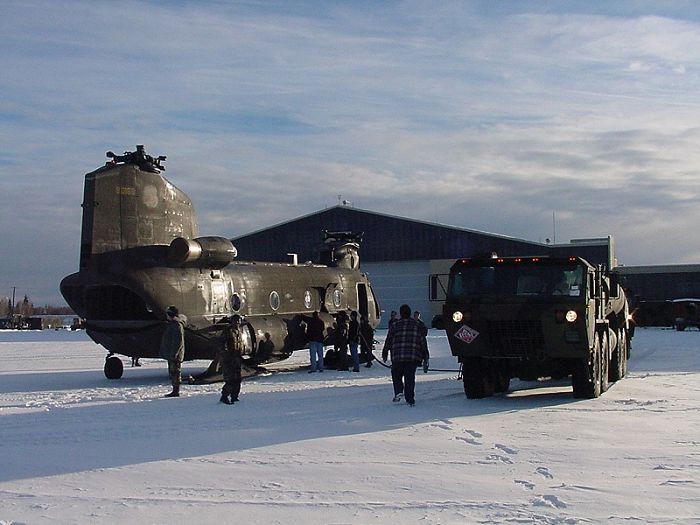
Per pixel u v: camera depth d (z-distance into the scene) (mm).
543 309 13773
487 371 15070
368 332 23391
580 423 11477
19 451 9430
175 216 19484
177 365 15047
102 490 7500
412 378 13523
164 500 7137
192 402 14094
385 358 14047
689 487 7539
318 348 20891
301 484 7715
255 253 56812
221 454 9211
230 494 7348
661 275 58406
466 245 53438
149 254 18469
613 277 16016
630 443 9852
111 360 19016
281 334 20844
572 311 13664
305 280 22797
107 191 18141
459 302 14320
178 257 18141
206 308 18719
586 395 14531
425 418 12062
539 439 10156
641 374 19234
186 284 18344
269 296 21047
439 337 38312
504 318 14000
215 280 19156
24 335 48188
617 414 12406
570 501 7027
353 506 6910
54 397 14914
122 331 17984
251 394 15336
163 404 13797
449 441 10031
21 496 7289
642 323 52750
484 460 8828
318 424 11477
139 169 18797
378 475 8086
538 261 14188
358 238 27641
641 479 7879
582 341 13773
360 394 15336
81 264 18078
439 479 7895
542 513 6656
